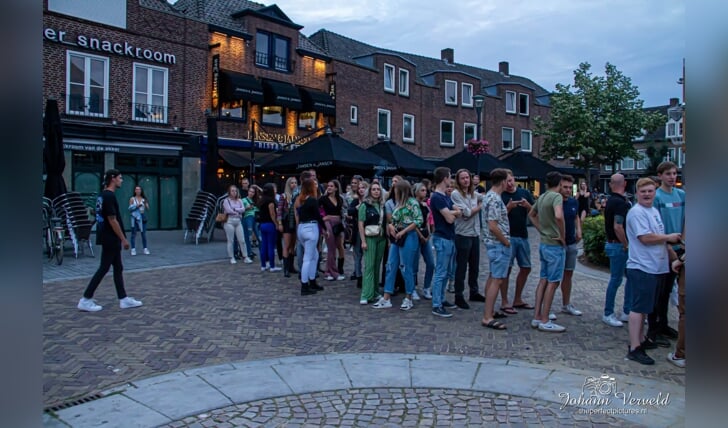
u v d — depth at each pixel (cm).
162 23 1969
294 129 2422
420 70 3403
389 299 748
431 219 822
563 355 538
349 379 459
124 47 1864
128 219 1894
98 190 1812
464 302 736
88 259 1120
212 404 405
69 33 1736
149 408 397
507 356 534
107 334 587
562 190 688
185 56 2038
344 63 2603
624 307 651
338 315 692
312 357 518
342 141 1419
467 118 3297
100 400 410
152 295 785
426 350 551
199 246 1402
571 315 706
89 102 1795
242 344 565
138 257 1175
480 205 749
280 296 801
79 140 1741
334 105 2528
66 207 1123
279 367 488
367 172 1462
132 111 1892
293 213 951
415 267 761
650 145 4650
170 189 2009
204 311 698
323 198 948
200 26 2075
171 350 539
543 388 442
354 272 953
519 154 1859
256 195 1197
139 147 1892
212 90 2122
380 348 557
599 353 545
